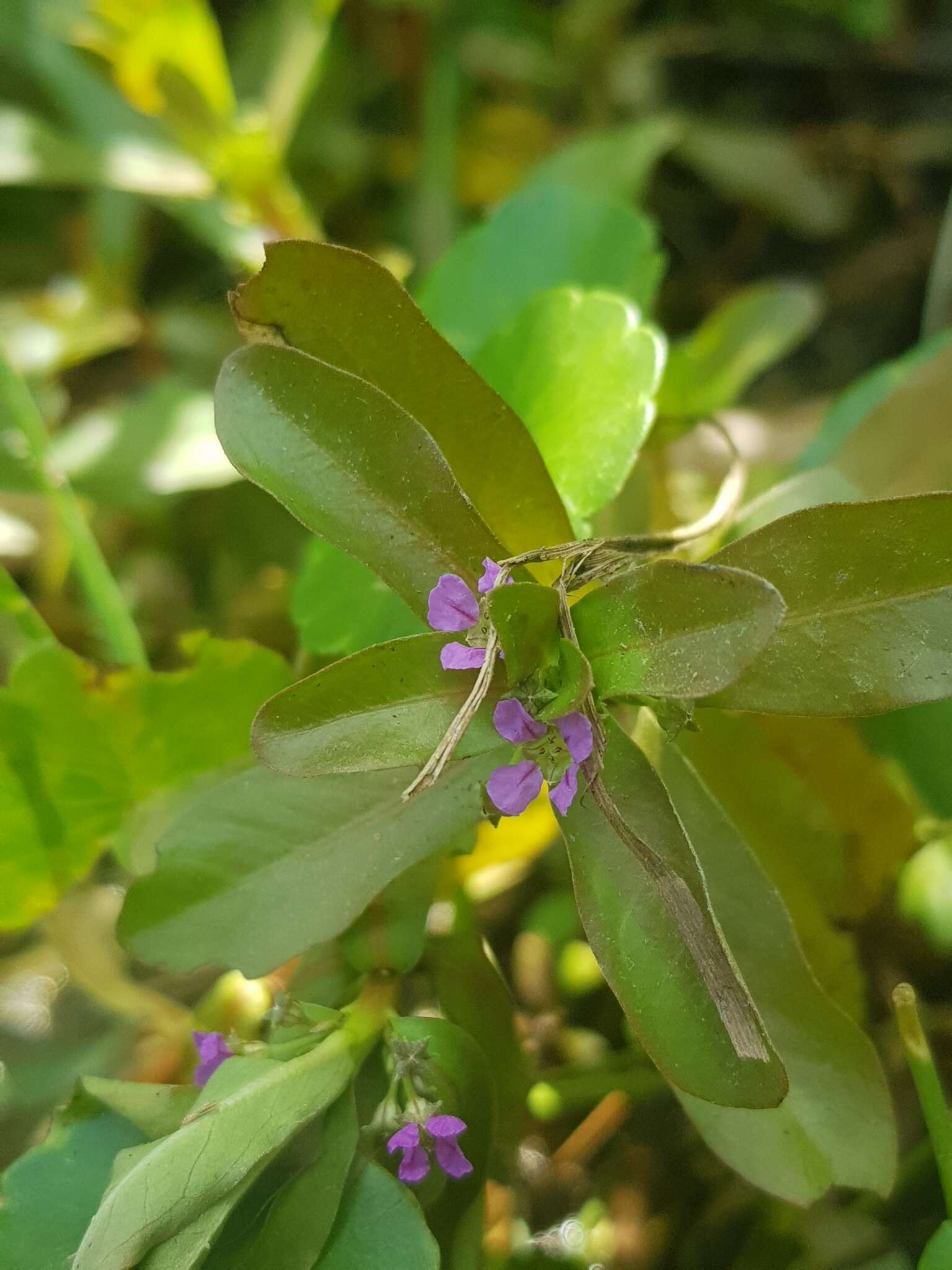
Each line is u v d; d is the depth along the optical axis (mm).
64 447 176
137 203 212
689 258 227
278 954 94
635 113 228
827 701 79
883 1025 136
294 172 222
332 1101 91
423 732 80
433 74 224
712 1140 95
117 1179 84
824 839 115
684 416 141
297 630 136
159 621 183
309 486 84
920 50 221
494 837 118
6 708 109
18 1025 143
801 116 230
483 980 110
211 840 97
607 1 225
